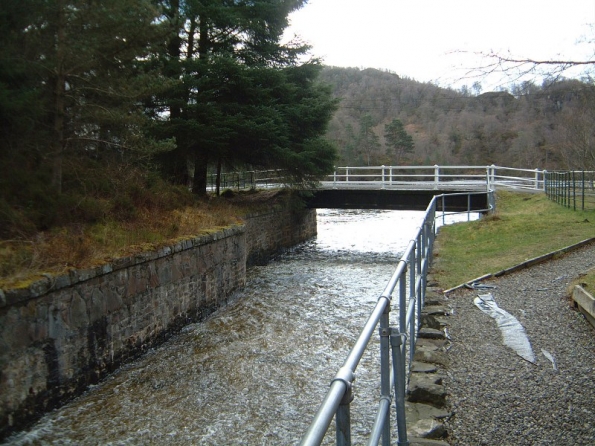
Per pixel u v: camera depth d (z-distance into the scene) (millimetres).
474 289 8438
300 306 12789
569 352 5441
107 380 8453
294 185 22094
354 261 19938
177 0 17953
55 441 6492
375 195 24156
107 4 10289
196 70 17641
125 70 11953
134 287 9461
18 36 9922
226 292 13523
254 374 8445
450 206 23125
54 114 10859
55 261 7988
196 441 6406
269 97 18812
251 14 19000
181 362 9148
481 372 4984
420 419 3986
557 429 3865
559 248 11047
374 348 8859
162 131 16750
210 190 26500
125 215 11555
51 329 7430
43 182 10508
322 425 1390
